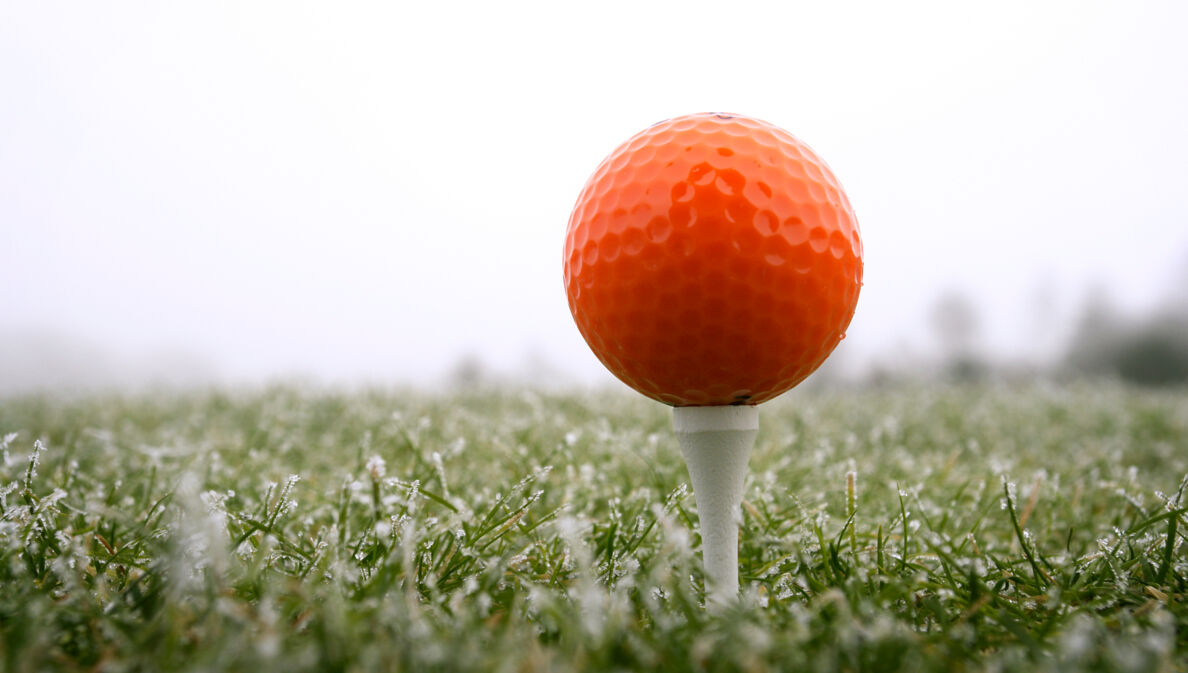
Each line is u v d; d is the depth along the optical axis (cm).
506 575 16
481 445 28
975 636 14
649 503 21
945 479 25
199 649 13
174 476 23
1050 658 13
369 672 12
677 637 14
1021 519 21
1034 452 31
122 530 19
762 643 13
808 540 18
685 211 15
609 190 16
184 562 15
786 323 15
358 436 31
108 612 14
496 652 13
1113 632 15
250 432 31
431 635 13
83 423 33
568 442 24
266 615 13
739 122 16
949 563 17
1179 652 14
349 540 18
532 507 21
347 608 14
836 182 16
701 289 15
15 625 13
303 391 45
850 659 13
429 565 17
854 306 16
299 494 23
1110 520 21
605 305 15
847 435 34
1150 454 31
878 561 17
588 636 13
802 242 15
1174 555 18
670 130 16
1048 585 17
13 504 18
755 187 15
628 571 16
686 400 16
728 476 16
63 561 15
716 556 16
